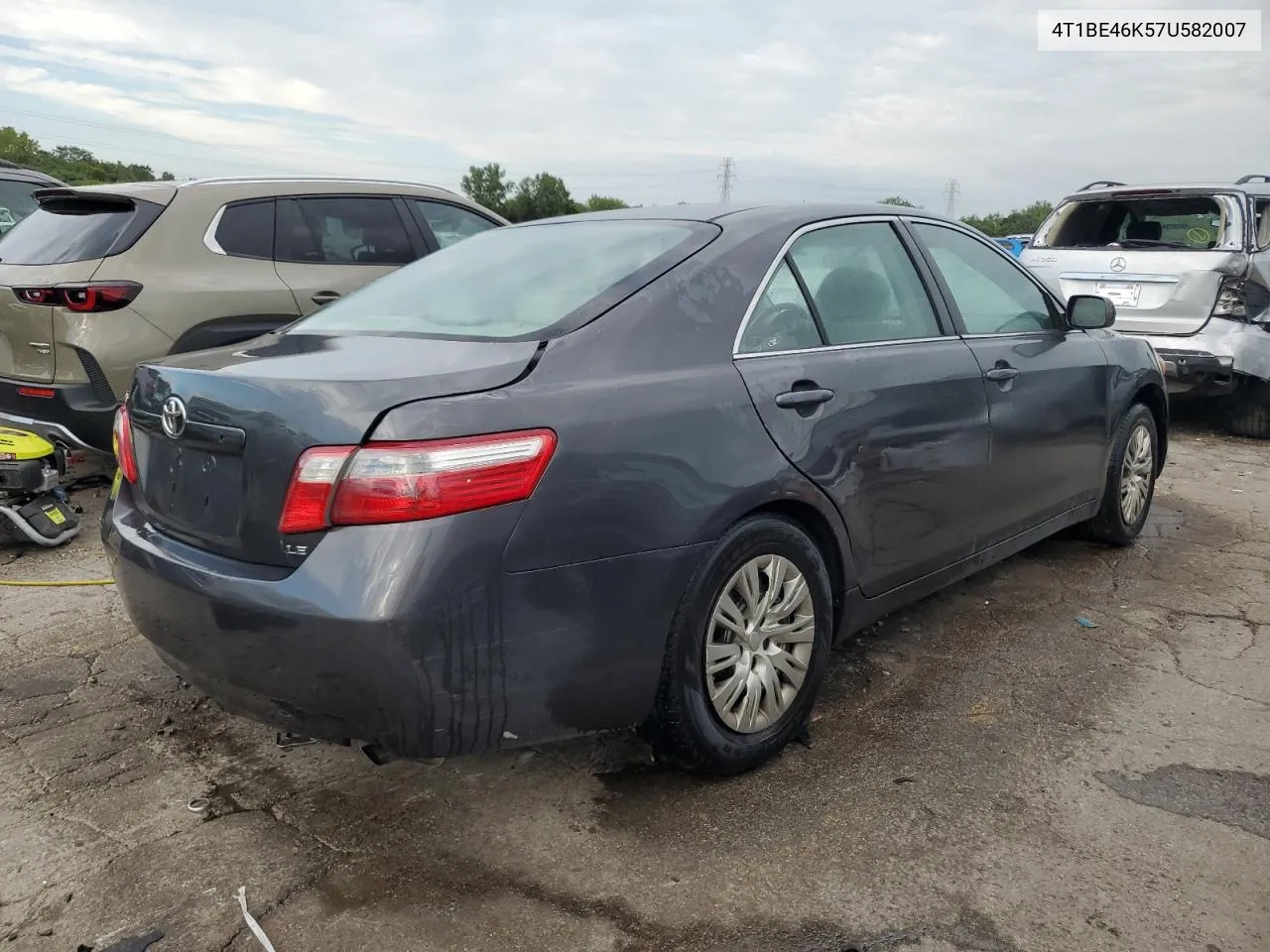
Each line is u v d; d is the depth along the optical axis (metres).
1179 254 7.56
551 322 2.67
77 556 4.85
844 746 3.07
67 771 2.92
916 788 2.82
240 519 2.36
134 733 3.14
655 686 2.61
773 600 2.88
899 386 3.26
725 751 2.79
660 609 2.55
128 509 2.84
